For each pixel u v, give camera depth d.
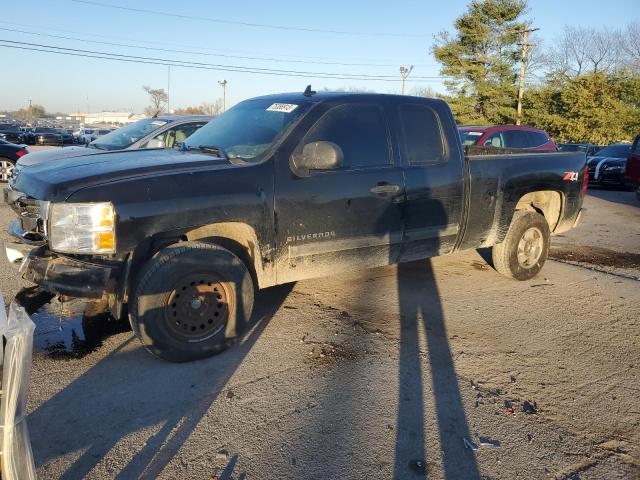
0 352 1.68
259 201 3.83
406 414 3.19
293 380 3.55
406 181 4.62
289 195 3.97
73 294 3.32
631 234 9.46
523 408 3.31
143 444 2.82
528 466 2.76
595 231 9.73
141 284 3.50
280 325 4.46
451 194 4.96
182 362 3.74
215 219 3.66
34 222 3.75
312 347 4.05
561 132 36.44
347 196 4.26
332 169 4.21
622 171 16.89
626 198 15.31
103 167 3.69
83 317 4.52
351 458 2.76
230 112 5.00
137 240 3.41
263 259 3.94
